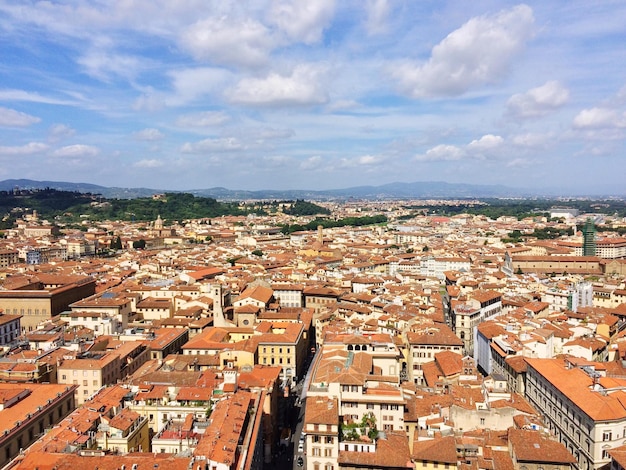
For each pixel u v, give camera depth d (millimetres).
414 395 174125
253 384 166750
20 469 110562
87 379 181000
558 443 138875
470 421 156500
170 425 142625
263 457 159250
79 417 137500
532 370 186250
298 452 166250
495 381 181625
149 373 178250
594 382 162000
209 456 112125
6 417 140750
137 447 137250
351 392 156500
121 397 153875
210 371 181125
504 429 154750
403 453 137125
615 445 143125
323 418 143125
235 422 131125
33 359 185250
